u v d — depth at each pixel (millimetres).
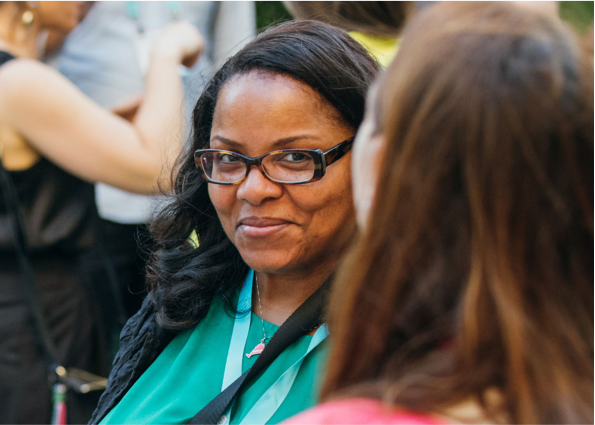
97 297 2570
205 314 1398
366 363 696
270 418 1206
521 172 605
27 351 1942
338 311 736
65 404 1949
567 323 621
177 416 1289
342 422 645
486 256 619
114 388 1449
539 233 614
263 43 1209
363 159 747
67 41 2498
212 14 2752
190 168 1437
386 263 674
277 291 1326
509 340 610
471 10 676
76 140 1964
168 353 1418
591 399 615
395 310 673
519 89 605
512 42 628
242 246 1228
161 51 2309
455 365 641
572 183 609
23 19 2006
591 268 630
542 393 608
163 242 1490
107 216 2598
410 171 642
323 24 1243
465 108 617
